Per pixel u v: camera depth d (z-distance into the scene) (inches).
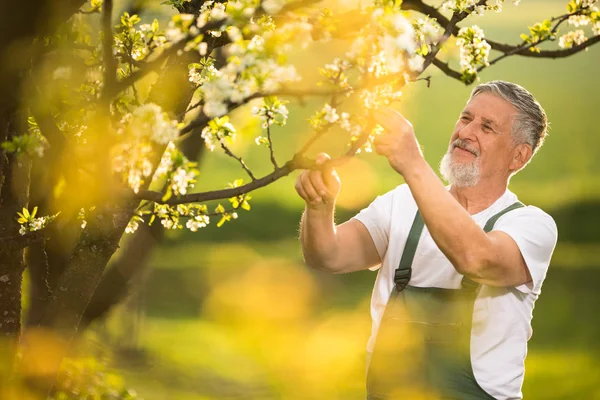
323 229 168.2
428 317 161.9
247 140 120.3
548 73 2513.5
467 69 137.3
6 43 116.8
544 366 830.5
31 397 150.1
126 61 142.5
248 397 685.9
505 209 168.2
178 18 113.2
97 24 168.2
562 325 1005.8
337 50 124.2
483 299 159.9
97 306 308.3
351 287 1285.7
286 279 1289.4
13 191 159.8
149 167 113.5
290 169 120.3
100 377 254.4
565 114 2176.4
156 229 320.5
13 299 162.6
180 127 118.0
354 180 1652.3
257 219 1631.4
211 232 1560.0
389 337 164.6
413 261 165.9
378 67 117.3
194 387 688.4
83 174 122.1
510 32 2372.0
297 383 753.6
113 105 126.8
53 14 119.2
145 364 728.3
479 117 171.5
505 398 158.6
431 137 2117.4
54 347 149.3
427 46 133.5
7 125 133.6
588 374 792.9
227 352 856.3
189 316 1045.2
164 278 1250.0
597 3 156.0
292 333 979.9
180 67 143.4
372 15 111.3
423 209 145.5
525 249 157.3
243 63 106.2
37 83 131.5
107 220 147.6
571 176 1785.2
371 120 122.5
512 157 171.6
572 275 1233.4
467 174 169.3
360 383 768.3
